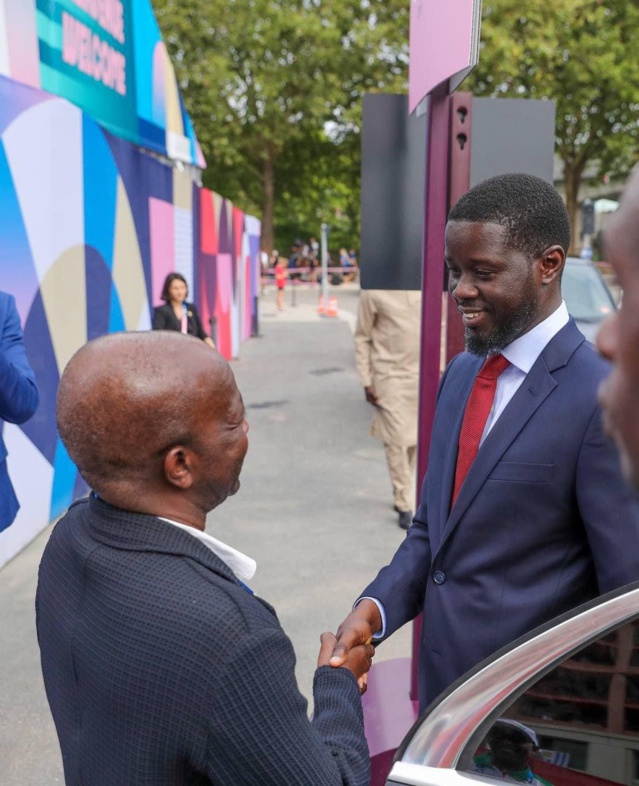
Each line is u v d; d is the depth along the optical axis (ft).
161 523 4.00
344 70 95.66
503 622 5.79
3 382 9.12
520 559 5.79
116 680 3.75
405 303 17.24
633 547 5.27
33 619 13.42
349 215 145.69
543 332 5.83
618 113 98.63
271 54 97.71
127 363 4.02
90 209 19.70
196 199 33.63
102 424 3.98
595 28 91.15
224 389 4.15
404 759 4.43
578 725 4.27
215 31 97.14
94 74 22.06
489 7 81.87
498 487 5.75
